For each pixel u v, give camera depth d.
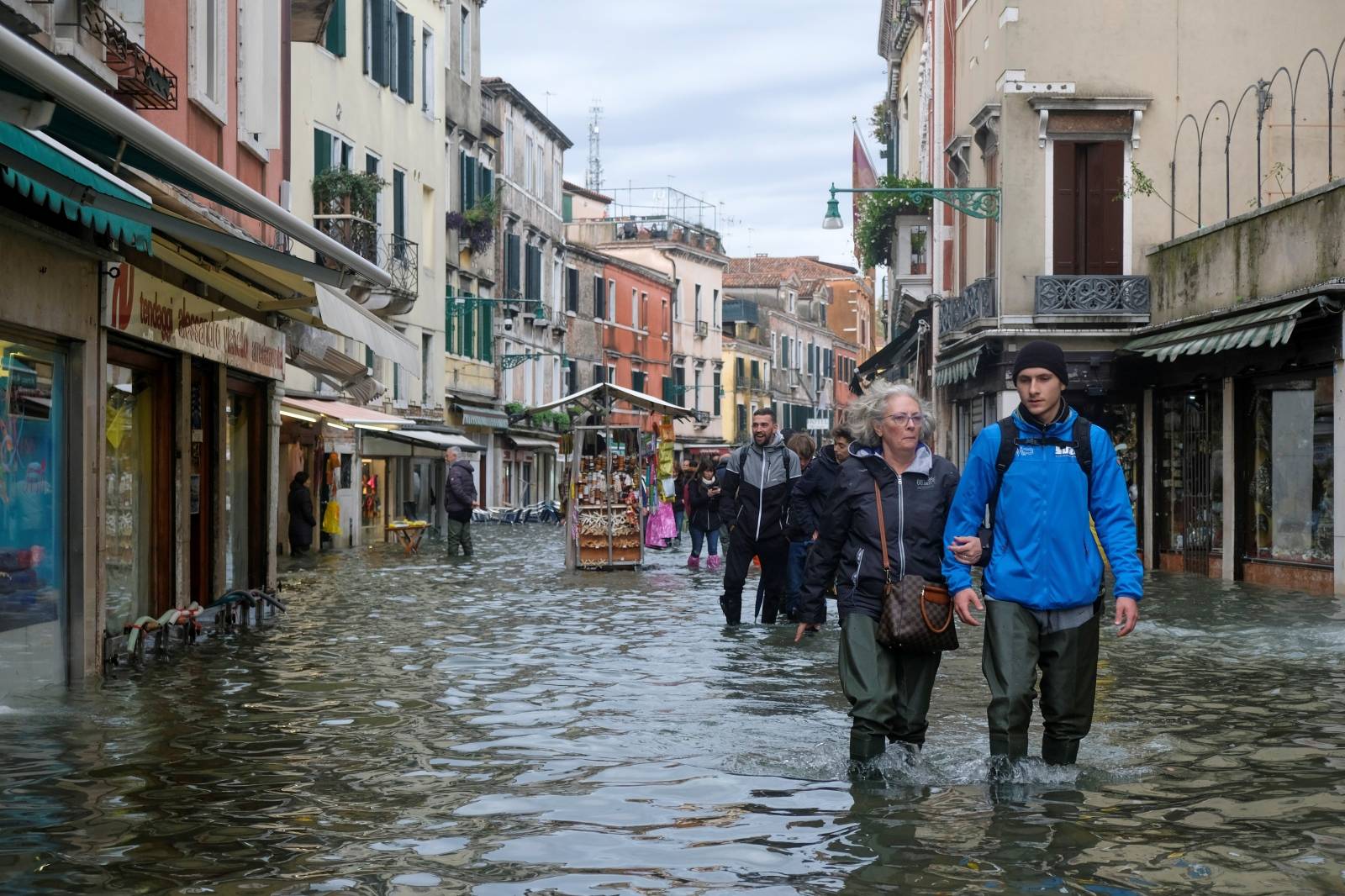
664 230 81.56
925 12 39.97
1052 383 6.77
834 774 7.03
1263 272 20.69
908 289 38.06
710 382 84.44
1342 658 11.63
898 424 7.13
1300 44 26.44
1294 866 5.40
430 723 8.59
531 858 5.54
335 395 32.41
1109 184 26.69
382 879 5.25
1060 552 6.80
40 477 9.98
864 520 7.15
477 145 49.34
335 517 31.45
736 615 14.34
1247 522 21.45
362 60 36.59
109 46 10.92
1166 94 26.56
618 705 9.27
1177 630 13.82
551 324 61.06
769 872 5.34
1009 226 26.70
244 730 8.34
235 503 16.47
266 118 17.83
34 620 9.85
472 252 48.88
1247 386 21.44
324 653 12.05
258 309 14.25
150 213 8.35
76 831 5.93
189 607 12.77
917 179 37.00
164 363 13.28
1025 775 6.86
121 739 8.02
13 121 6.33
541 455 61.25
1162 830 5.93
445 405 46.47
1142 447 25.77
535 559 27.59
